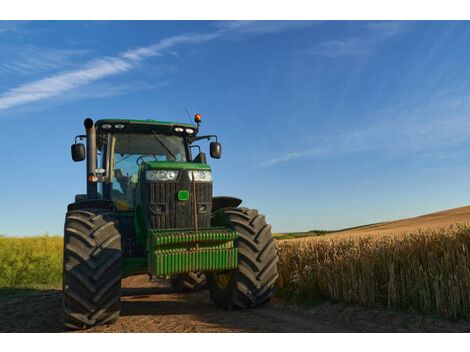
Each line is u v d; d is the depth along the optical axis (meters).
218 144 6.76
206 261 5.05
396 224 38.09
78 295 4.80
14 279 13.82
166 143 6.68
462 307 4.83
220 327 4.78
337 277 6.24
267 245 5.84
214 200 6.54
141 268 5.36
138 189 5.67
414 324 4.78
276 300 6.91
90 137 6.05
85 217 5.20
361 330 4.70
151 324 5.05
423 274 5.37
